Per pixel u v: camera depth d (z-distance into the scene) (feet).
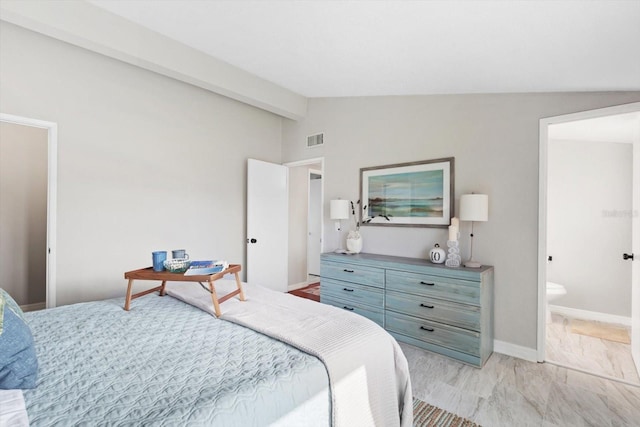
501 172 9.25
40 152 12.48
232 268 6.04
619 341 10.02
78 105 9.53
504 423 6.10
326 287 11.71
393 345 5.16
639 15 4.44
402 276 9.70
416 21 6.07
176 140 11.85
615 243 11.75
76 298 9.47
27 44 8.66
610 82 7.12
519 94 8.97
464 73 8.15
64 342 4.30
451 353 8.74
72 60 9.42
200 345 4.25
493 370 8.16
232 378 3.42
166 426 2.64
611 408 6.59
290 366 3.72
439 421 6.14
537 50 6.11
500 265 9.23
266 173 14.65
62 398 3.03
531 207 8.75
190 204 12.29
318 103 14.19
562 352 9.24
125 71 10.52
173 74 9.89
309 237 20.70
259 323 4.91
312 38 7.91
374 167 12.14
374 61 8.57
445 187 10.28
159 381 3.34
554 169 12.82
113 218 10.24
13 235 11.95
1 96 8.27
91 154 9.78
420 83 9.62
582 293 12.34
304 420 3.54
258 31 8.06
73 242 9.43
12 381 3.10
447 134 10.34
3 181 11.76
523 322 8.86
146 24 8.64
